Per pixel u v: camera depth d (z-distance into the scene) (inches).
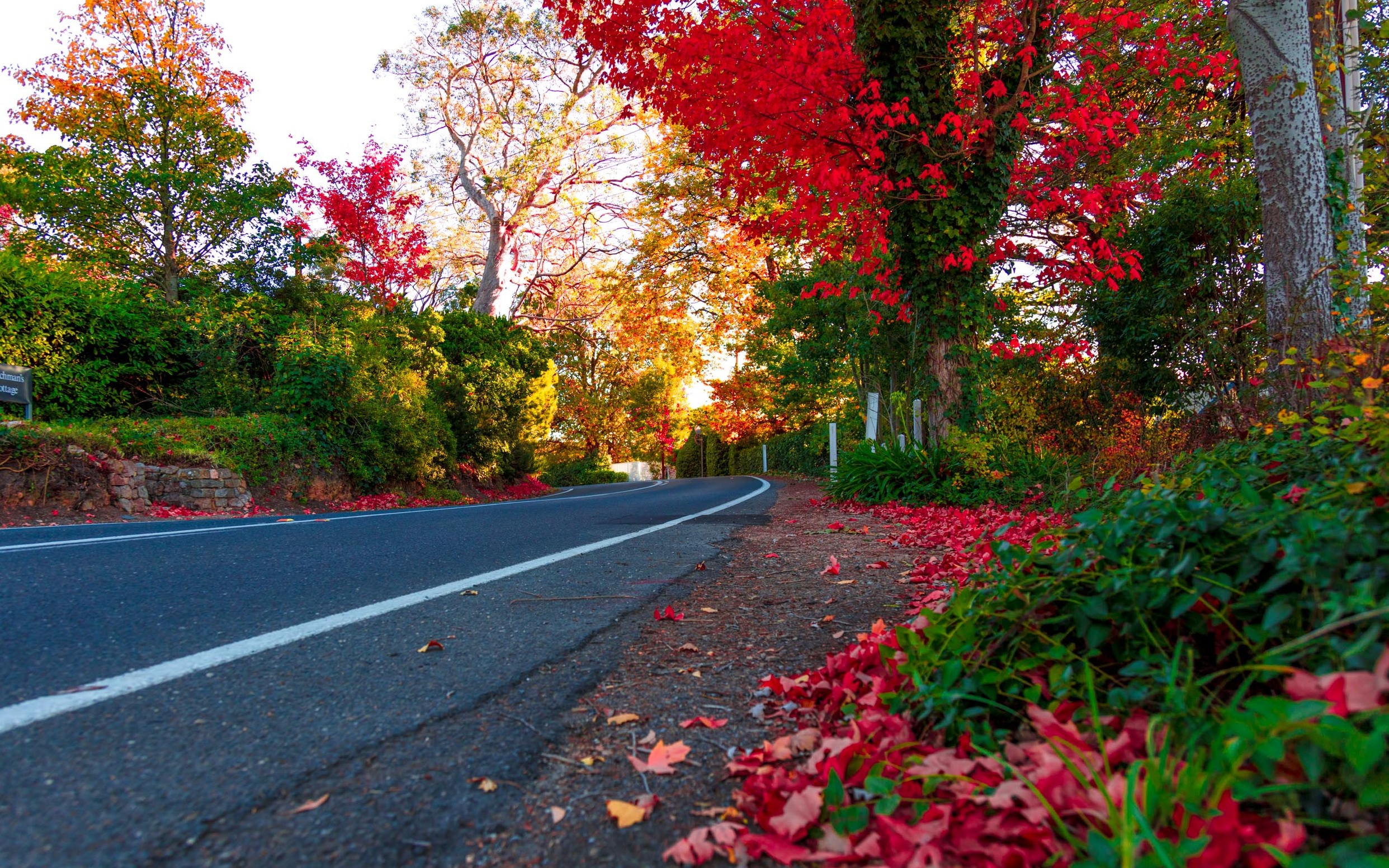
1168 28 406.6
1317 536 58.2
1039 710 60.7
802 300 623.8
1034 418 409.1
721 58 365.7
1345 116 284.5
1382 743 39.0
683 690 91.0
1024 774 54.7
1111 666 69.2
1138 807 45.7
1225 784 44.0
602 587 155.5
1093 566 74.7
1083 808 48.1
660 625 123.3
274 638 106.6
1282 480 96.0
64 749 66.2
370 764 66.8
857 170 375.9
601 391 1926.7
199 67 656.4
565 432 1977.1
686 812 60.2
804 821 54.5
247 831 54.4
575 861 52.7
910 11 345.1
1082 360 437.7
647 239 943.7
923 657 72.3
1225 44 422.0
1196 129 424.2
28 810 55.4
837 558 197.2
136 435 384.8
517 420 805.9
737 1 381.4
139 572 153.2
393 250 748.0
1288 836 40.5
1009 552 80.5
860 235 408.2
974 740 61.8
